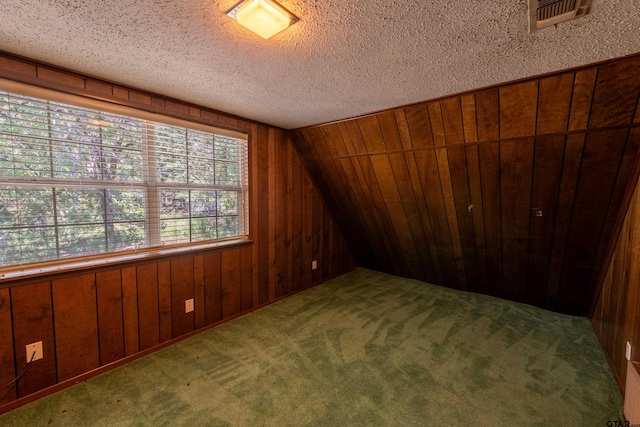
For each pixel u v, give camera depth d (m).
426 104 2.15
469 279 3.36
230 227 2.72
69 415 1.55
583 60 1.50
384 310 2.97
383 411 1.59
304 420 1.52
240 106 2.36
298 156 3.36
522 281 2.96
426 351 2.20
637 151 1.71
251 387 1.77
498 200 2.45
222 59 1.55
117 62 1.60
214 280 2.58
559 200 2.18
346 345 2.28
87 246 1.87
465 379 1.86
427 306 3.07
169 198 2.27
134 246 2.09
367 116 2.49
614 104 1.60
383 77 1.76
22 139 1.61
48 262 1.71
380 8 1.11
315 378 1.87
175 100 2.19
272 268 3.13
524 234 2.55
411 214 3.11
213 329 2.54
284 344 2.29
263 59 1.55
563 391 1.74
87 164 1.84
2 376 1.58
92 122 1.84
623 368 1.74
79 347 1.83
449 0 1.07
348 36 1.31
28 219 1.65
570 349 2.22
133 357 2.07
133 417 1.53
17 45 1.43
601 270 2.39
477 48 1.41
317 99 2.16
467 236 2.92
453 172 2.47
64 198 1.77
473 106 2.00
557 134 1.86
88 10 1.15
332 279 4.01
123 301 2.02
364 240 4.00
